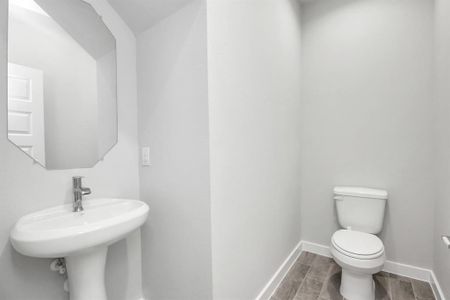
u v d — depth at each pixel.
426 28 1.83
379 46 2.01
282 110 1.95
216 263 1.19
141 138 1.51
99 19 1.33
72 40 1.24
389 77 1.98
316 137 2.32
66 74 1.21
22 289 1.05
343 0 2.15
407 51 1.90
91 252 1.00
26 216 1.02
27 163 1.07
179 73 1.25
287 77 2.04
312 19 2.30
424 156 1.86
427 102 1.84
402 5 1.92
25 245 0.83
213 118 1.16
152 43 1.40
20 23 1.05
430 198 1.85
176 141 1.29
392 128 1.98
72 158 1.23
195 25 1.16
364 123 2.09
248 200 1.47
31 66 1.08
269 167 1.74
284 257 2.01
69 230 0.87
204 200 1.17
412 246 1.92
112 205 1.27
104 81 1.36
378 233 1.97
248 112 1.47
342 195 2.01
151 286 1.50
